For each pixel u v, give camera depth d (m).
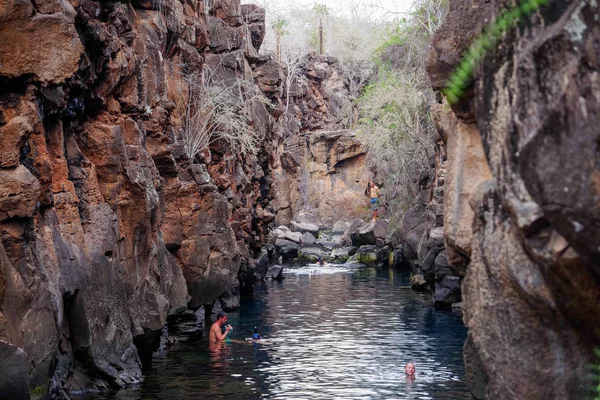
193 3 25.72
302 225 54.88
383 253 46.12
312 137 59.31
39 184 11.34
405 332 21.62
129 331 15.12
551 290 4.82
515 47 5.04
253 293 31.80
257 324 23.33
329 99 64.94
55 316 11.66
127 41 17.56
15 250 10.76
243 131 28.03
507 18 5.11
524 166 4.46
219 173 26.20
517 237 5.01
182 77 22.86
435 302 27.05
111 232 14.92
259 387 14.58
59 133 13.88
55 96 13.03
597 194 4.20
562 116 4.33
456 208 6.12
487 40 5.39
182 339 20.25
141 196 16.27
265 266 36.91
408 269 43.47
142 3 19.95
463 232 6.07
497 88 5.25
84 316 13.06
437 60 6.05
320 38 72.38
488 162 5.44
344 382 15.11
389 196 43.94
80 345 13.12
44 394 11.16
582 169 4.26
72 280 12.80
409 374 15.69
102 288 14.11
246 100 29.31
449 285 26.86
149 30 19.41
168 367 16.44
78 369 13.48
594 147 4.23
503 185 4.96
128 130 16.80
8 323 10.38
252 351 18.58
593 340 4.89
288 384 14.91
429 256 27.70
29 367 10.66
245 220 30.66
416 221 34.28
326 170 59.19
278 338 20.66
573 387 5.02
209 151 24.92
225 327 22.12
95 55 14.89
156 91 19.44
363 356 17.95
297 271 42.66
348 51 70.25
